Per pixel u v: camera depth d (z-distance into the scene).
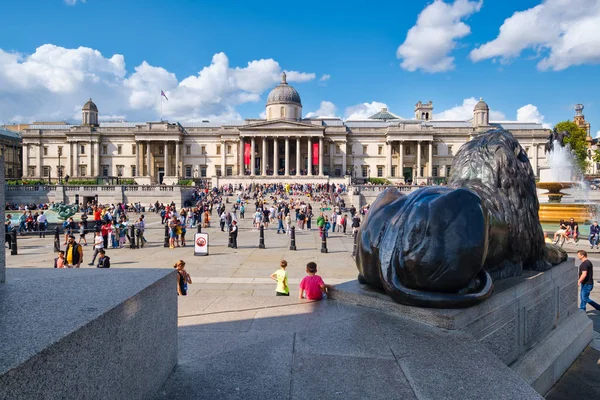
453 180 7.63
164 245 24.58
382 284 5.51
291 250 22.58
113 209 47.28
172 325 4.16
